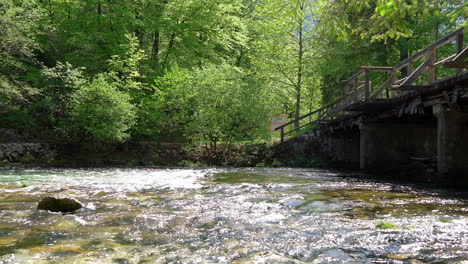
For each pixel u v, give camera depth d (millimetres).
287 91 32562
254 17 34562
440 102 10977
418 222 5293
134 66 23344
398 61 22703
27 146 20281
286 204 6883
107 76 21859
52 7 26062
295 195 8023
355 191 8875
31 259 3588
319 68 25750
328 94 27531
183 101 22703
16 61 20531
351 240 4332
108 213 6031
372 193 8523
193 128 22438
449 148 10977
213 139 23438
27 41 19781
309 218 5652
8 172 14852
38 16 20500
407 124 17109
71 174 14297
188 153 23375
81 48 25141
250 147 24094
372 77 23109
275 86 31656
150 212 6133
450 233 4602
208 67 24891
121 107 20406
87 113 20469
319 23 5246
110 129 20203
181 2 25984
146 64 25250
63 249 3975
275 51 29375
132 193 8398
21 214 5871
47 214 5887
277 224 5250
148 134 23531
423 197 7934
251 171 16750
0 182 10820
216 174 14562
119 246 4125
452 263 3490
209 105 22891
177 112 23609
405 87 10820
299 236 4535
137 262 3555
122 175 13953
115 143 22766
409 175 14000
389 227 4934
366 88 13875
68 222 5320
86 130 21281
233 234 4672
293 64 29188
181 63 27250
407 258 3656
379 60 22188
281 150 23781
